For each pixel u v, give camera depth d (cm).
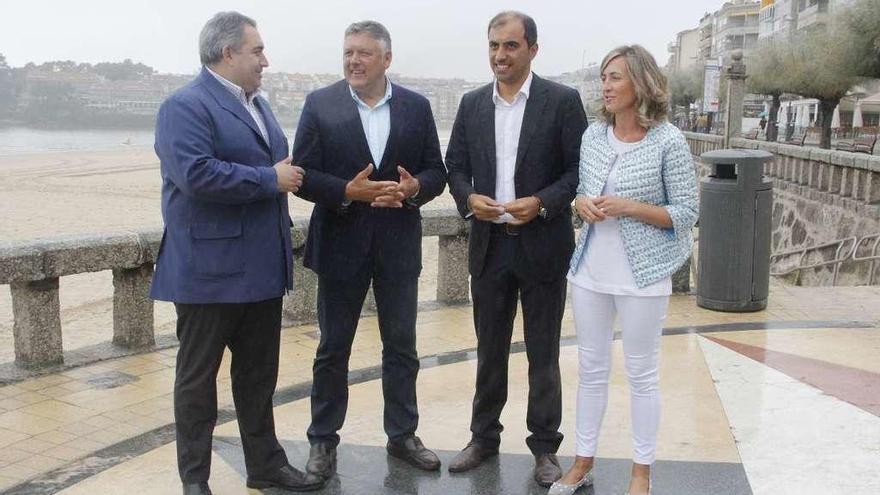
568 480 322
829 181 1476
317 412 349
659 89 296
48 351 504
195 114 294
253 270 308
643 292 301
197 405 312
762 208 633
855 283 1273
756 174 625
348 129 336
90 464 360
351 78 332
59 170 4156
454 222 660
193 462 313
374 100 344
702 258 651
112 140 9212
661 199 306
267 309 323
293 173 304
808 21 5356
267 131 322
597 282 310
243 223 306
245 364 327
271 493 330
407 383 355
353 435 389
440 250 677
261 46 310
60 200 2703
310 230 352
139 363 517
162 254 311
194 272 301
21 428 408
